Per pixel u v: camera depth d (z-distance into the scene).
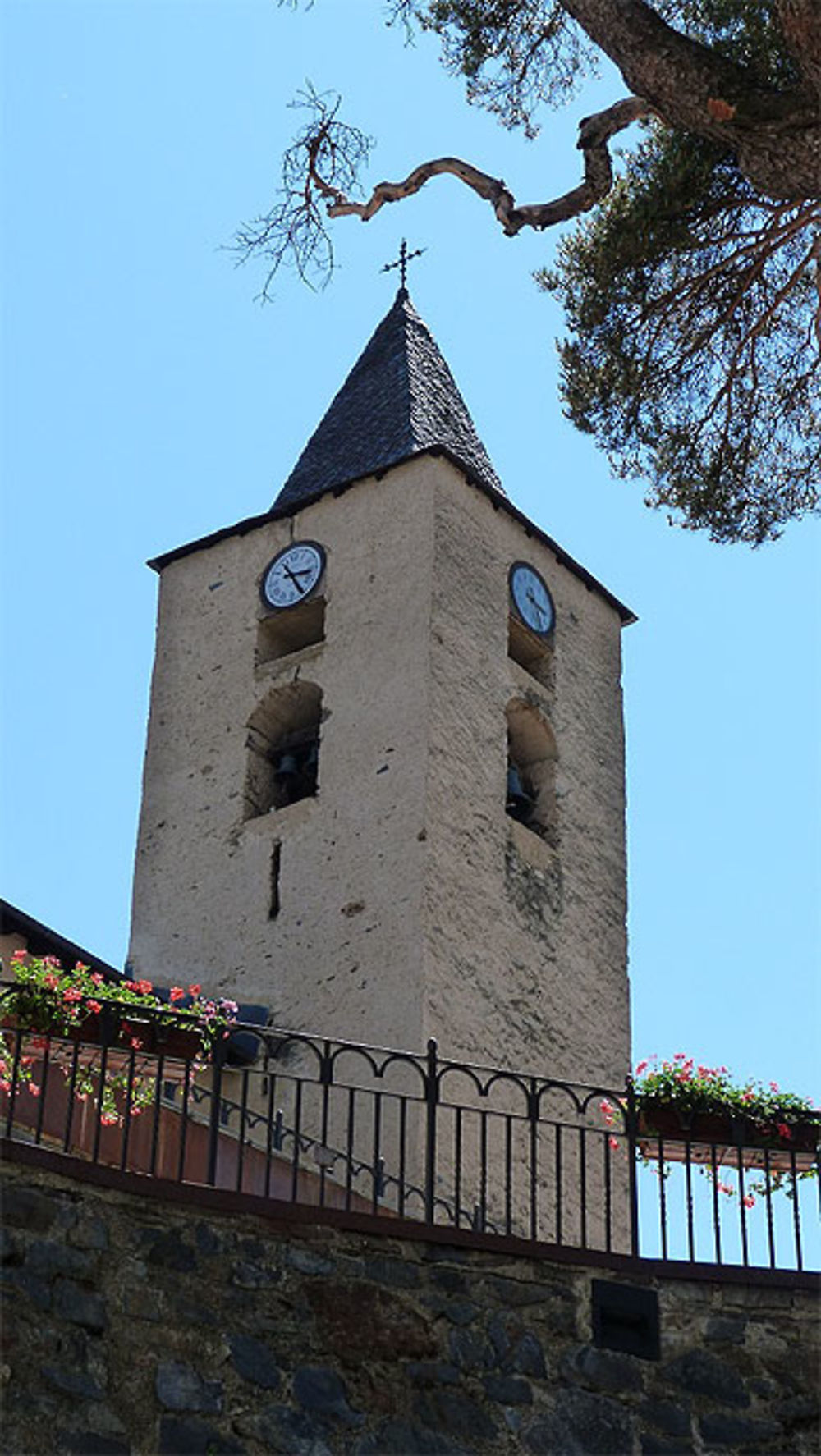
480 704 25.12
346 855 23.80
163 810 25.77
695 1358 13.02
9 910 18.58
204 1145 16.19
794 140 13.53
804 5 12.89
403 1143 14.27
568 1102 23.45
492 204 16.03
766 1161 13.96
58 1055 13.80
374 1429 12.09
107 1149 15.16
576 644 27.69
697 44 13.95
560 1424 12.54
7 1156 11.84
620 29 14.08
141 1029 13.16
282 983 23.30
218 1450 11.61
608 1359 12.86
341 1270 12.52
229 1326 12.03
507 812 25.42
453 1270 12.82
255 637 26.47
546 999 23.97
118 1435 11.40
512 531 27.30
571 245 17.91
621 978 25.42
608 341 17.61
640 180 17.39
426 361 29.78
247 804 25.22
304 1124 21.70
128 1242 11.98
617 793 27.06
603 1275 13.16
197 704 26.38
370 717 24.67
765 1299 13.30
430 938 22.67
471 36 17.31
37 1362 11.33
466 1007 22.70
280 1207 12.55
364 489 26.69
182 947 24.41
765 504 17.91
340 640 25.58
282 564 26.78
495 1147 21.95
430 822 23.47
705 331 17.44
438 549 25.62
